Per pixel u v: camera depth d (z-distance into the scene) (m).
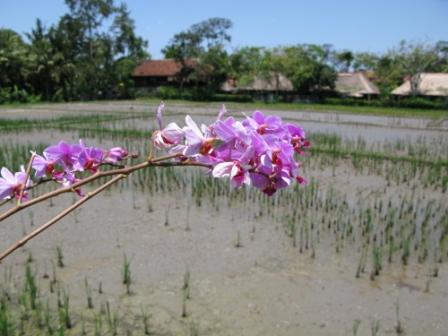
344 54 68.81
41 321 6.07
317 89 62.69
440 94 57.97
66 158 2.44
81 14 58.44
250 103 58.34
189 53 63.47
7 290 6.87
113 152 2.48
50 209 10.66
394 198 12.23
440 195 12.57
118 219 10.10
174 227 9.69
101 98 62.34
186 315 6.38
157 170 14.27
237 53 68.12
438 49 60.16
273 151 1.90
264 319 6.34
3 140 20.45
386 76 65.31
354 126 29.94
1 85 55.00
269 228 9.74
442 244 8.88
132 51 63.00
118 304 6.61
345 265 8.04
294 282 7.39
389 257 8.15
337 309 6.62
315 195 11.64
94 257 8.14
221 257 8.27
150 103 52.38
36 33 58.53
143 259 8.11
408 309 6.64
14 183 2.35
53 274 7.35
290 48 64.06
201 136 1.96
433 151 19.31
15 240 8.81
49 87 58.50
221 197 11.84
